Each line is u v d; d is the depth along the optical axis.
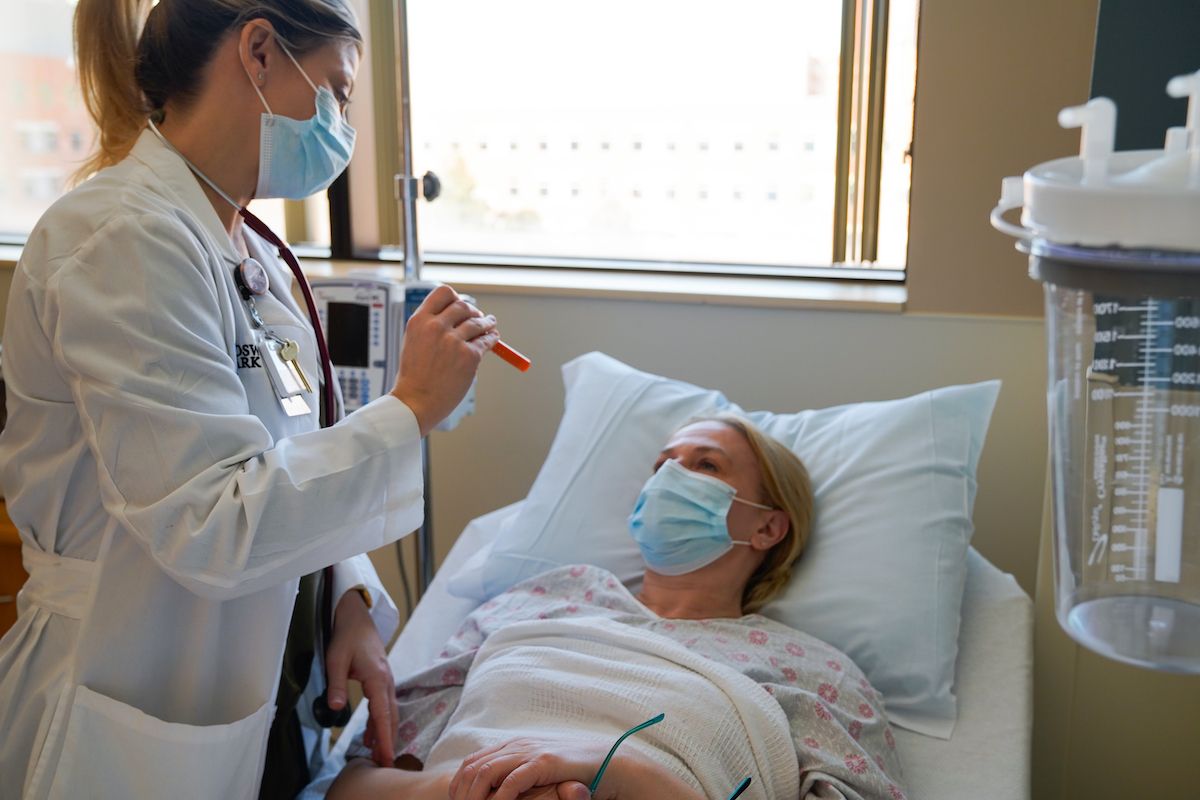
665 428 1.96
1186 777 1.68
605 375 2.06
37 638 1.24
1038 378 2.05
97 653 1.21
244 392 1.18
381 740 1.48
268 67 1.21
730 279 2.36
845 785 1.33
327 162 1.28
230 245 1.25
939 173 2.00
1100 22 1.35
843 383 2.18
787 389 2.22
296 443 1.15
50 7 2.75
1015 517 2.12
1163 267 0.70
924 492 1.76
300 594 1.46
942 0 1.92
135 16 1.27
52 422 1.19
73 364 1.08
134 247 1.10
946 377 2.11
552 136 2.49
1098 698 1.70
